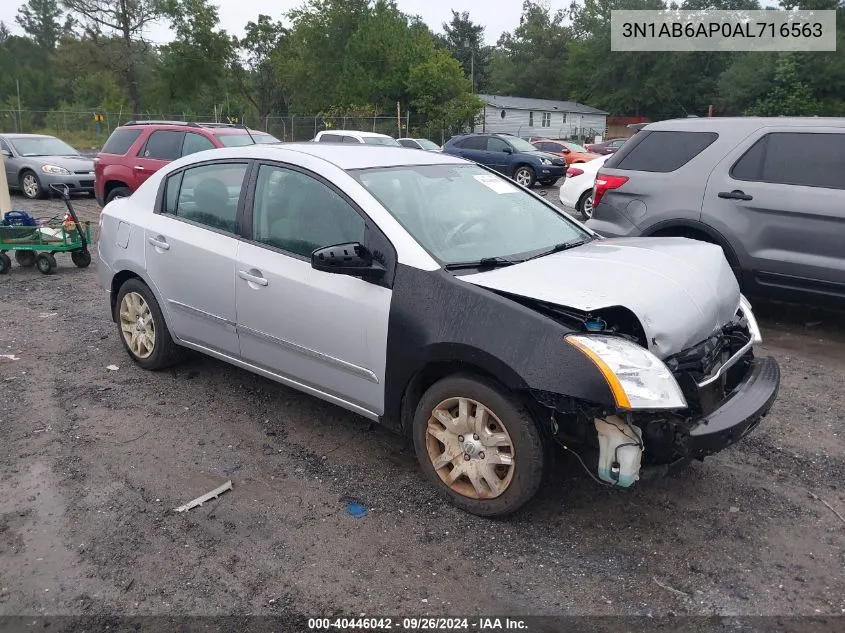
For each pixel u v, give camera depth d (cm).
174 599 297
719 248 407
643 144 714
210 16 5119
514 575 312
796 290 620
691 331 333
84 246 923
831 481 392
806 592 301
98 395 498
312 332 395
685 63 5922
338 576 311
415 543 334
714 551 328
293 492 378
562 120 6069
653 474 325
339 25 4903
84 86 6047
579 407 310
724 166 651
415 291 352
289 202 417
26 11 8438
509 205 441
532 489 331
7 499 368
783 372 557
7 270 905
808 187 605
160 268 487
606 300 318
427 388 374
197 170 481
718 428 312
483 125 4834
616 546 331
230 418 464
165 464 406
